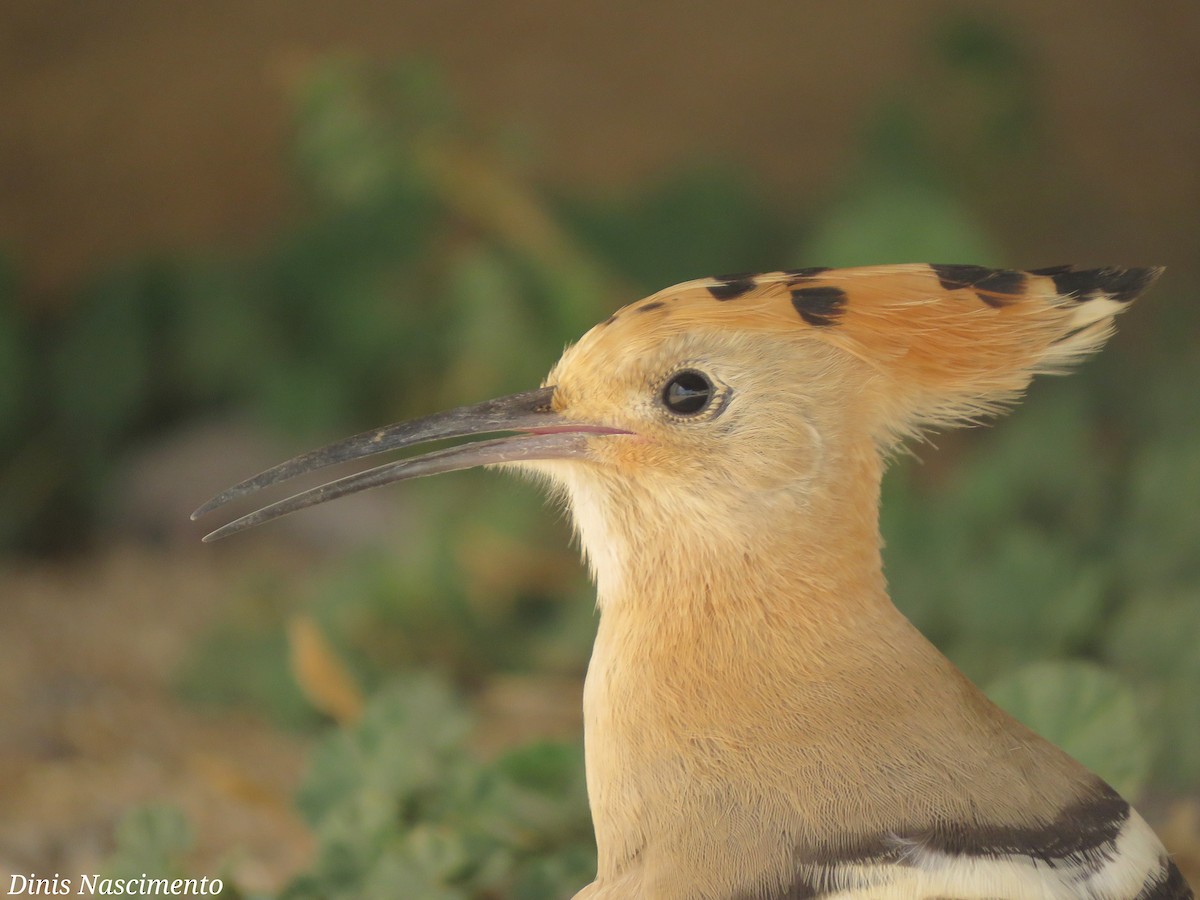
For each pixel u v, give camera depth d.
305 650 8.45
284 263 14.22
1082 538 10.05
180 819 6.89
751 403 5.39
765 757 4.95
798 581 5.29
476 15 19.91
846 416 5.40
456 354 12.79
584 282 12.63
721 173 14.98
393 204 13.62
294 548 12.95
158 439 13.95
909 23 19.75
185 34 19.36
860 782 4.77
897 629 5.25
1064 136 17.59
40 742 9.58
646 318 5.58
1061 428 10.80
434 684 7.43
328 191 13.73
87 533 13.55
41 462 13.79
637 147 17.48
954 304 5.35
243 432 13.70
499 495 11.61
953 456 12.36
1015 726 5.04
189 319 14.12
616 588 5.59
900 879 4.48
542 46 19.36
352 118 12.68
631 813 5.16
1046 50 19.14
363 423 13.71
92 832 8.31
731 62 19.16
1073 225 15.88
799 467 5.36
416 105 12.80
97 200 16.78
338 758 7.27
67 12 19.78
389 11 19.89
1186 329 13.96
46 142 17.64
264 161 17.19
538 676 10.67
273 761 9.45
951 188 14.28
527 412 5.79
